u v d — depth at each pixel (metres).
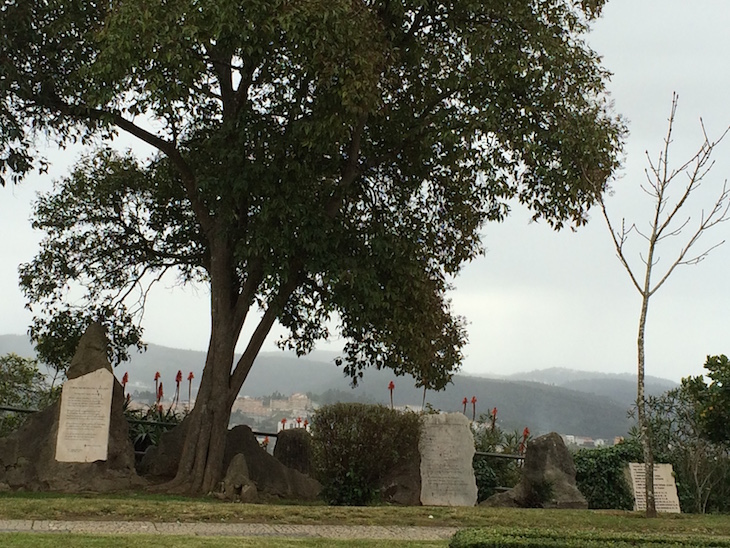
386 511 11.82
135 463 16.14
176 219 19.06
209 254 18.95
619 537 8.81
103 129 17.25
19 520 9.82
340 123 13.48
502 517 11.71
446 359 17.88
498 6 14.99
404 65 15.97
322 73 13.21
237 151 13.77
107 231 19.41
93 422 14.28
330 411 14.22
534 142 14.74
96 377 14.48
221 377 15.12
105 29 13.15
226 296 15.55
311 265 14.17
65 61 15.20
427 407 17.50
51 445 14.13
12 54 14.42
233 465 14.48
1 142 14.48
